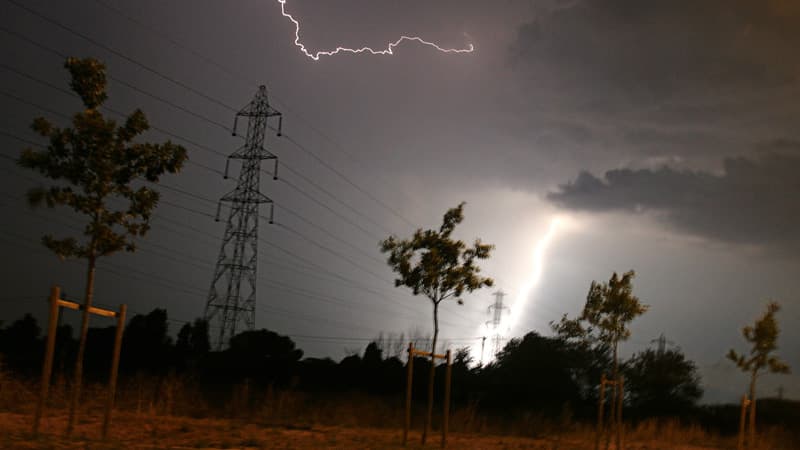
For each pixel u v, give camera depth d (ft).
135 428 77.51
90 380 120.67
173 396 106.11
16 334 153.89
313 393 147.84
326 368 183.73
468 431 120.26
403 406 138.62
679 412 187.52
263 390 146.41
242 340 180.65
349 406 117.19
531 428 131.75
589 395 192.03
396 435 94.79
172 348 169.89
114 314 61.11
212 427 85.35
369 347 191.42
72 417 57.67
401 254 85.46
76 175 57.21
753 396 113.70
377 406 125.70
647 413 186.70
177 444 66.59
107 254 58.13
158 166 60.29
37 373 121.08
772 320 114.01
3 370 94.84
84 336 57.93
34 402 87.51
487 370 198.49
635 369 194.80
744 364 114.21
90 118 57.52
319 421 107.55
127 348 160.04
